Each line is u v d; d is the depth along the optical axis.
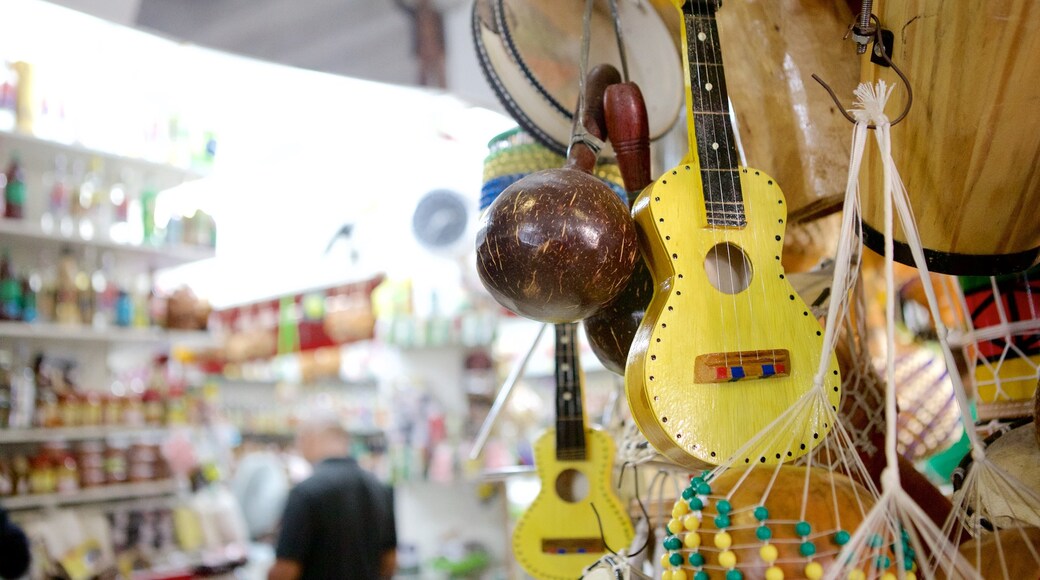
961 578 0.77
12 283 3.17
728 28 1.13
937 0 0.92
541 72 1.27
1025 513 0.89
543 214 0.84
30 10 2.69
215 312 5.20
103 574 3.13
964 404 0.76
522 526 1.52
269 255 5.12
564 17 1.30
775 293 0.89
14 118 3.17
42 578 2.93
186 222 3.76
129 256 3.71
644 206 0.92
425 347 4.54
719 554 0.75
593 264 0.83
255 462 4.69
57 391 3.28
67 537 3.09
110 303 3.52
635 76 1.31
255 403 5.66
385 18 2.04
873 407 1.07
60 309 3.32
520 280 0.84
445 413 4.39
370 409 5.06
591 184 0.87
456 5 2.09
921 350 1.84
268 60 1.90
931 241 0.98
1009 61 0.89
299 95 3.56
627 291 0.99
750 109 1.12
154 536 3.53
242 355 4.91
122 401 3.48
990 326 1.19
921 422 1.62
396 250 4.62
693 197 0.91
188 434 3.80
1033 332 1.15
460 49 2.10
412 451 4.16
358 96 3.57
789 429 0.85
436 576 3.97
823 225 1.20
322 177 4.83
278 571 2.88
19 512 3.16
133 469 3.47
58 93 3.28
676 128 1.40
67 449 3.31
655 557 1.24
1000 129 0.92
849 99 1.08
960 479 1.02
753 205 0.92
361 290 4.52
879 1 0.97
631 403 0.88
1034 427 0.90
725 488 0.79
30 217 3.33
